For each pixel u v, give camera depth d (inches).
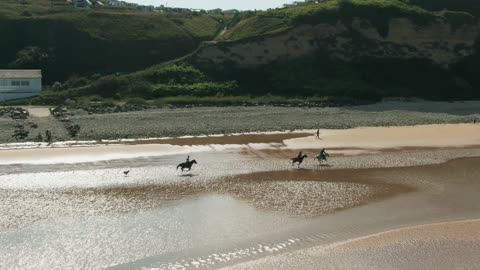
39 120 2245.3
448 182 1396.4
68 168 1488.7
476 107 2938.0
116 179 1381.6
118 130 2015.3
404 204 1195.3
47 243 929.5
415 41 3558.1
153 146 1784.0
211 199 1211.9
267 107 2751.0
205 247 927.7
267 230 1013.2
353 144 1892.2
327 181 1392.7
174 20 4151.1
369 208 1162.0
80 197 1214.9
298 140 1947.6
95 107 2615.7
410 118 2470.5
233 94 3046.3
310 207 1162.6
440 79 3457.2
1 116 2340.1
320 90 3105.3
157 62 3631.9
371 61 3437.5
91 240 948.0
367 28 3511.3
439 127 2266.2
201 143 1870.1
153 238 963.3
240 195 1248.8
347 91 3100.4
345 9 3558.1
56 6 4247.0
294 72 3255.4
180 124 2181.3
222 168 1523.1
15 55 3464.6
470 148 1850.4
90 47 3580.2
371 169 1537.9
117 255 887.1
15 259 860.0
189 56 3321.9
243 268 843.4
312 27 3432.6
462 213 1135.0
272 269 840.3
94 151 1688.0
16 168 1473.9
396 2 3774.6
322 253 904.3
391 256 891.4
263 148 1811.0
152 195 1238.3
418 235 990.4
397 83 3351.4
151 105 2716.5
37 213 1092.5
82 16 3814.0
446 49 3592.5
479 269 841.5
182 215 1093.1
